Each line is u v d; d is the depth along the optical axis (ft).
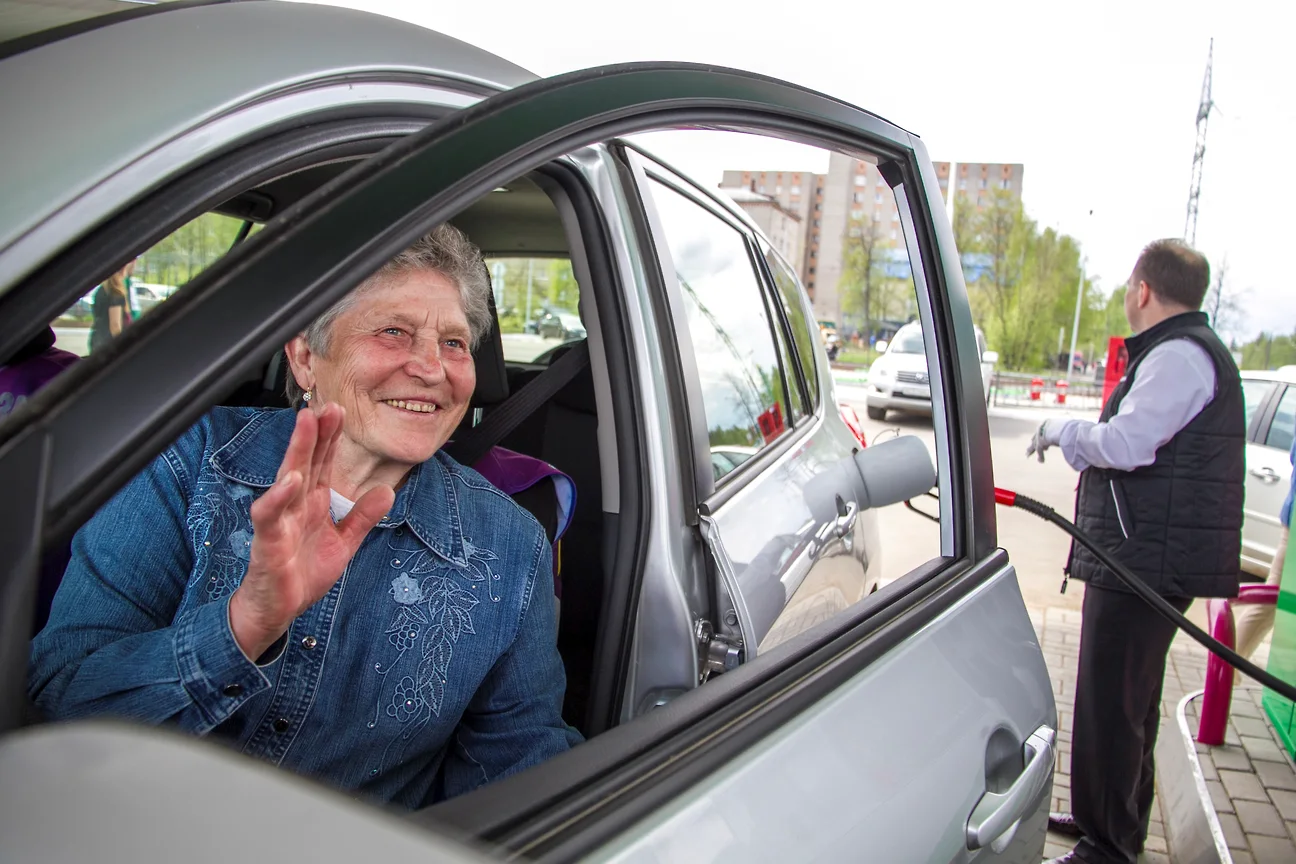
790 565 6.49
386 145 3.44
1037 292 169.07
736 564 5.64
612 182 5.23
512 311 8.96
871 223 181.16
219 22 3.15
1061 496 33.63
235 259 2.02
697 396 5.66
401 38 3.51
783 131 3.87
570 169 4.91
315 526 2.96
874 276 180.86
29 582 1.68
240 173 2.92
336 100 3.21
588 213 5.04
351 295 3.88
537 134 2.62
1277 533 20.59
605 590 5.06
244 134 2.93
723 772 2.99
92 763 1.59
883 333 181.37
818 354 10.35
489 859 1.71
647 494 5.04
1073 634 17.93
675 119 3.22
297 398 4.39
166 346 1.89
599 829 2.56
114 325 4.24
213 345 1.93
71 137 2.66
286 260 2.05
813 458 8.16
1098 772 9.51
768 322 8.60
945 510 5.15
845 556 8.02
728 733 3.14
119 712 3.10
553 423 6.66
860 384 97.09
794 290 10.13
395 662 3.91
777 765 3.15
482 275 4.26
